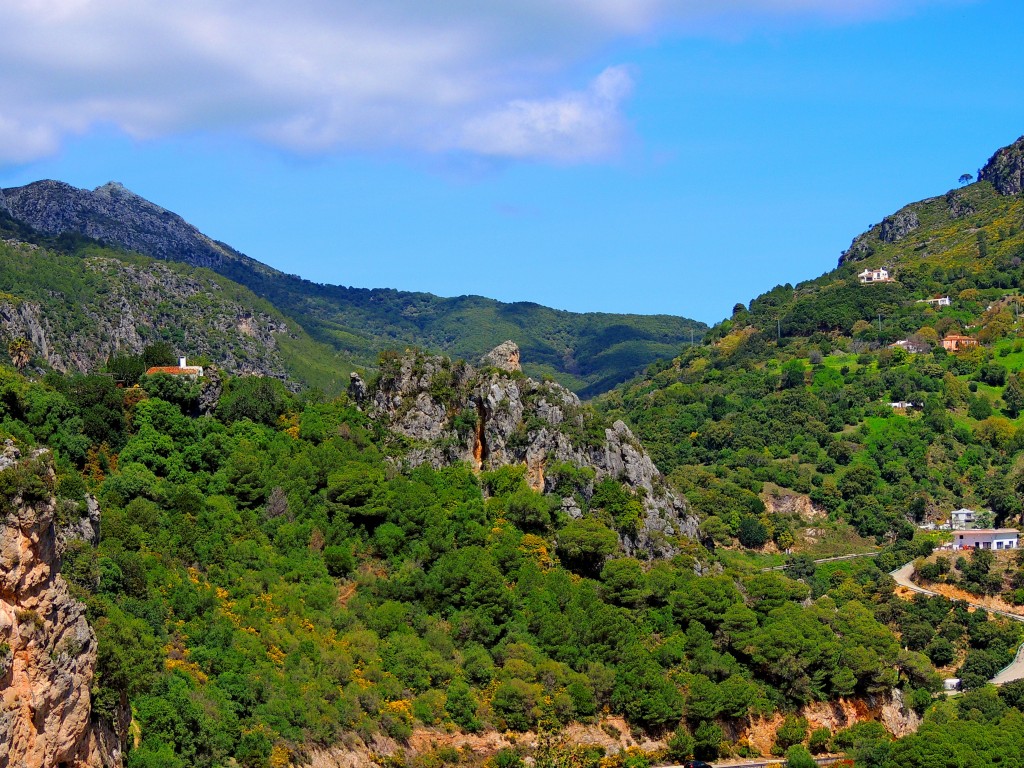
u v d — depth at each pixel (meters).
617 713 193.00
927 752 193.25
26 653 110.75
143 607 161.50
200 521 196.62
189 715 145.12
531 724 183.50
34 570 113.19
